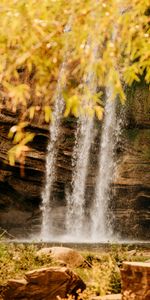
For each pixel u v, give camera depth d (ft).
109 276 28.58
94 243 90.68
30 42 10.43
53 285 25.93
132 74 11.85
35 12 10.57
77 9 10.84
